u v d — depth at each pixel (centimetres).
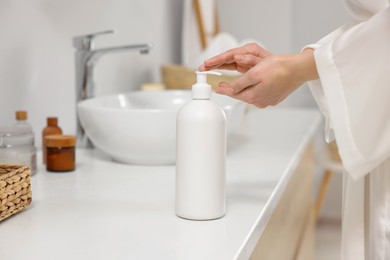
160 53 276
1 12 146
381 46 90
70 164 138
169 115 137
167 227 96
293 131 219
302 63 97
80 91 166
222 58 113
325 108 110
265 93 101
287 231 151
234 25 376
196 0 281
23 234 92
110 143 143
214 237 91
